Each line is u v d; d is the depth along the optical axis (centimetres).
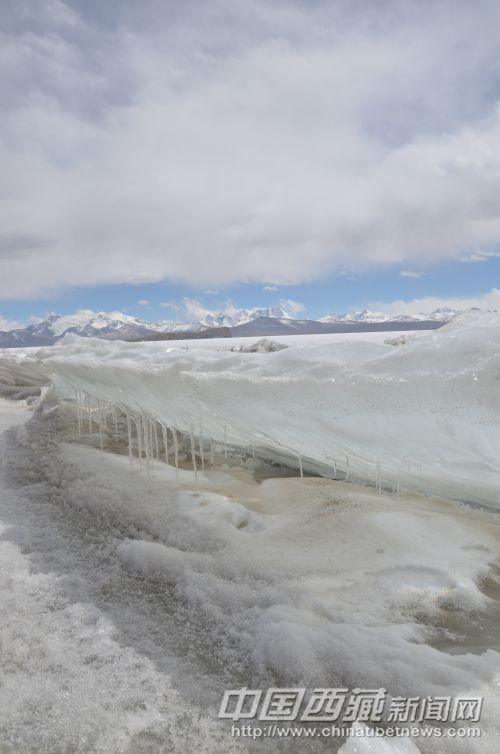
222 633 205
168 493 356
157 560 263
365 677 168
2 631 208
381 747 140
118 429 623
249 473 421
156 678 178
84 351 615
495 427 232
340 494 330
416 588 222
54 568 272
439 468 291
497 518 294
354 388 264
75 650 196
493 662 170
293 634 186
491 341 236
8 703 166
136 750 148
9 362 1185
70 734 152
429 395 241
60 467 458
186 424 399
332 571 238
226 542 275
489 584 230
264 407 310
